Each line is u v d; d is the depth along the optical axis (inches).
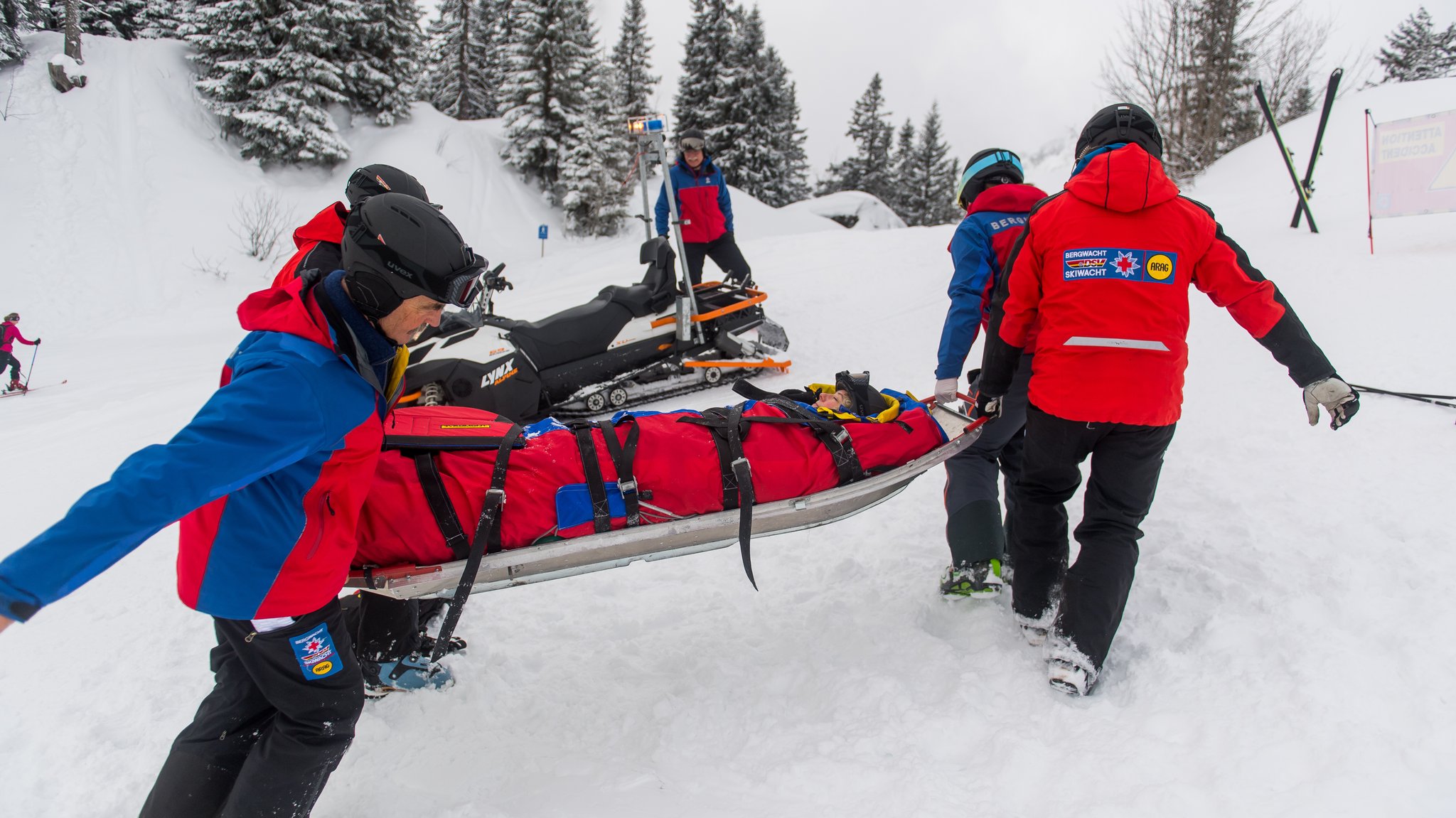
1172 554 109.5
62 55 761.6
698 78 1402.6
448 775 87.6
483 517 80.2
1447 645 80.6
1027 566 97.8
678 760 87.1
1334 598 92.1
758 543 138.9
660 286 221.3
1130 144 85.6
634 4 1353.3
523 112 888.9
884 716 88.7
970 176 117.9
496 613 120.6
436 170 865.5
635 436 89.0
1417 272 197.0
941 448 97.7
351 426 62.0
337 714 68.3
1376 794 65.4
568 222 870.4
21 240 652.1
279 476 61.4
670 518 89.0
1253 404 151.6
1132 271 83.9
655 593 125.1
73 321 604.1
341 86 815.1
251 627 64.2
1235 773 71.3
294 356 58.3
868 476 95.6
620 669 105.4
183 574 61.8
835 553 132.1
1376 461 122.3
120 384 378.0
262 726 70.3
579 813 79.6
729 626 114.0
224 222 719.7
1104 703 86.1
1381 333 168.9
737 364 227.9
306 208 770.8
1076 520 127.9
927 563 123.9
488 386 198.8
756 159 1403.8
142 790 86.4
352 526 67.8
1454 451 119.7
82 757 92.7
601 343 215.6
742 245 514.9
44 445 244.7
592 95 894.4
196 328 580.7
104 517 47.9
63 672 111.7
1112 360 84.6
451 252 62.6
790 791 79.8
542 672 106.3
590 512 85.1
